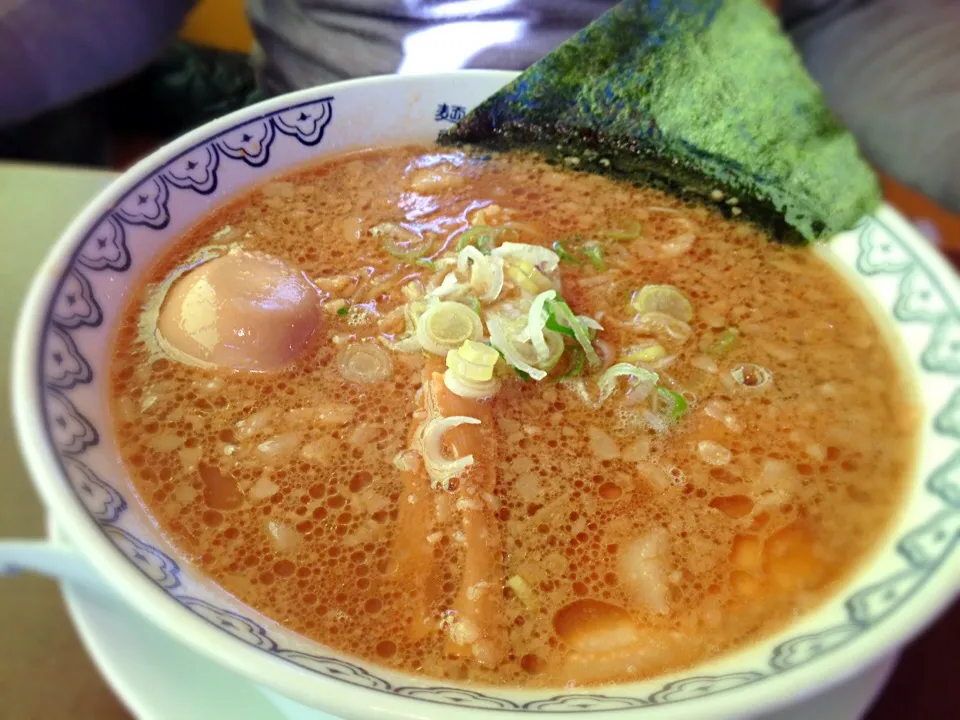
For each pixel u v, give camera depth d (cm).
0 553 15
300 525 17
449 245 23
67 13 40
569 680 15
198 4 50
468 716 12
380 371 19
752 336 21
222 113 50
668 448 19
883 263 22
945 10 49
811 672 13
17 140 42
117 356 19
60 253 19
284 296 20
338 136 26
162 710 15
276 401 19
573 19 35
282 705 15
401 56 35
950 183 42
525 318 20
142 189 21
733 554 17
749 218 25
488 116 26
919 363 20
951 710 19
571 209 25
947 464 18
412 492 17
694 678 14
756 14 25
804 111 24
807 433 19
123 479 17
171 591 14
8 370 22
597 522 17
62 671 18
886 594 15
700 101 25
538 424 19
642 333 21
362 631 15
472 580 16
